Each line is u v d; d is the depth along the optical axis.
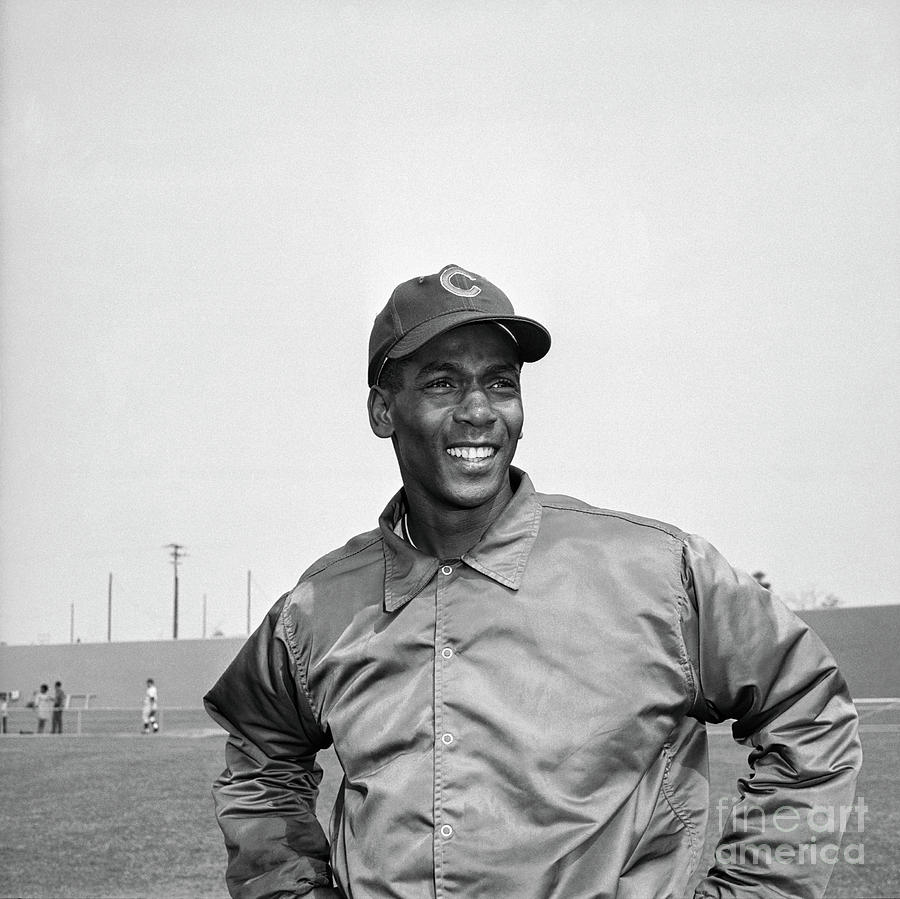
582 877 1.47
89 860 6.92
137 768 11.39
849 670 12.74
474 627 1.57
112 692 18.77
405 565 1.66
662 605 1.54
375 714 1.61
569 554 1.60
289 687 1.79
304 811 1.86
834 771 1.53
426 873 1.50
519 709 1.52
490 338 1.65
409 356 1.66
